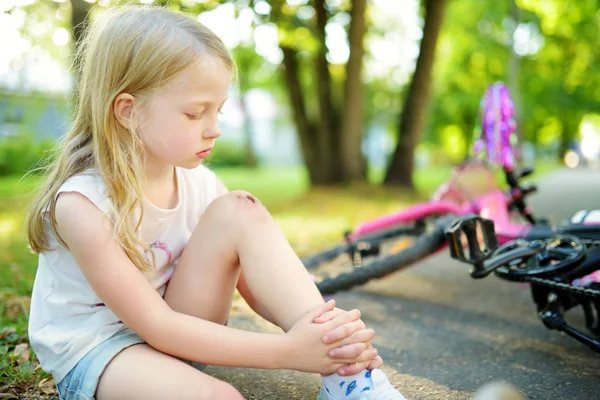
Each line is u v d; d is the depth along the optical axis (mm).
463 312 2572
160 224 1398
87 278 1243
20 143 14414
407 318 2490
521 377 1785
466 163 2949
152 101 1243
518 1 14719
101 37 1298
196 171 1566
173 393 1139
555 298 1840
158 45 1224
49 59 5648
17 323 2285
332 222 5602
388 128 20609
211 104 1270
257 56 11078
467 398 1636
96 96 1280
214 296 1372
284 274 1305
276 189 12039
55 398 1627
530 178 13930
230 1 5270
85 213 1232
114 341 1264
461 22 16156
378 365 1239
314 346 1201
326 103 9422
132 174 1282
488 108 3004
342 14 9062
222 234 1348
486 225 1971
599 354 1980
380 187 9219
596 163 31234
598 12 16578
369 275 2350
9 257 3744
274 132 37406
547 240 2051
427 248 2441
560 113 23469
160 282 1425
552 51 19391
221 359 1226
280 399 1640
